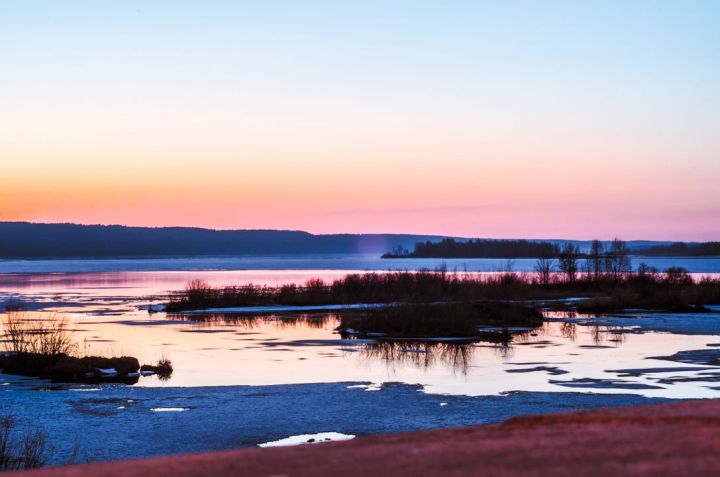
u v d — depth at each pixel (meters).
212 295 89.81
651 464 4.10
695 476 3.78
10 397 31.14
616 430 5.14
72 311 78.94
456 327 55.22
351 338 53.50
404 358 42.62
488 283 95.62
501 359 41.75
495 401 29.28
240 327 61.94
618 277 126.00
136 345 49.34
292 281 168.12
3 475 4.61
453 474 4.07
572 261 129.38
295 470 4.36
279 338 53.50
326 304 85.06
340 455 4.77
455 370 37.78
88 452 22.19
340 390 32.12
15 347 41.88
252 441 23.67
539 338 52.53
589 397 29.91
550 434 5.12
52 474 4.48
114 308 83.44
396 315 57.72
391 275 98.25
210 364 40.81
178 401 30.11
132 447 22.91
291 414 27.48
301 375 36.66
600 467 4.08
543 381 33.97
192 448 22.80
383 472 4.19
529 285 104.69
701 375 35.38
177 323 65.56
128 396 31.25
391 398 30.16
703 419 5.29
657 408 5.94
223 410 28.27
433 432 5.59
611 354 43.44
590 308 79.06
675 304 80.88
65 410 28.42
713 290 85.12
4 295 109.31
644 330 57.50
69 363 38.25
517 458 4.41
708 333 54.88
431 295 82.00
